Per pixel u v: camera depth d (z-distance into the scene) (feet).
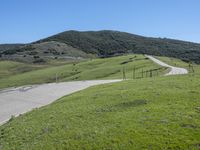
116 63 501.56
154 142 60.70
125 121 73.82
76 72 489.26
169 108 79.97
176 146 58.65
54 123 81.87
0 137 80.43
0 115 135.03
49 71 529.04
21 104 163.02
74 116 85.51
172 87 106.93
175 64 410.52
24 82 452.76
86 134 68.90
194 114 73.10
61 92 200.23
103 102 98.22
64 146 64.69
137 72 328.08
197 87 102.22
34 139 72.08
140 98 94.32
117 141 63.26
